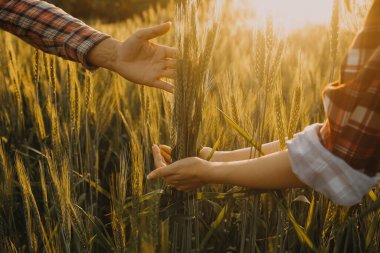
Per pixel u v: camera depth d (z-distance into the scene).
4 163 1.66
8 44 2.43
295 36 5.33
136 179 1.26
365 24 0.97
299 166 1.05
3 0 1.61
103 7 16.53
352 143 0.98
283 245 1.47
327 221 1.39
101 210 2.04
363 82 0.94
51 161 1.48
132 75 1.42
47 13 1.58
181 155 1.25
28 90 2.40
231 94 1.50
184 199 1.34
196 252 1.47
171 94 1.45
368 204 1.53
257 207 1.40
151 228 1.16
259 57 1.28
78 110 1.73
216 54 3.79
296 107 1.31
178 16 1.18
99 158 2.44
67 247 1.41
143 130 1.76
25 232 1.92
